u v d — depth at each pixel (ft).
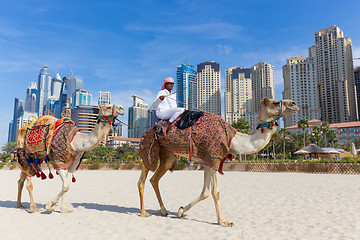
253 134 19.60
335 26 488.02
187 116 20.63
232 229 17.65
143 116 651.25
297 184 47.39
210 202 29.50
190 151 19.94
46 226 18.83
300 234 16.30
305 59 480.23
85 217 21.67
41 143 23.47
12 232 17.29
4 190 44.55
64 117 25.31
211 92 549.13
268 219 20.72
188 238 15.67
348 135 375.25
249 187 43.98
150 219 20.83
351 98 479.82
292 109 18.74
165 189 43.16
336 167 76.64
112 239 15.72
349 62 488.02
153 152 21.53
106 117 22.26
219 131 19.60
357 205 26.09
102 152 330.75
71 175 24.77
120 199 32.55
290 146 291.58
